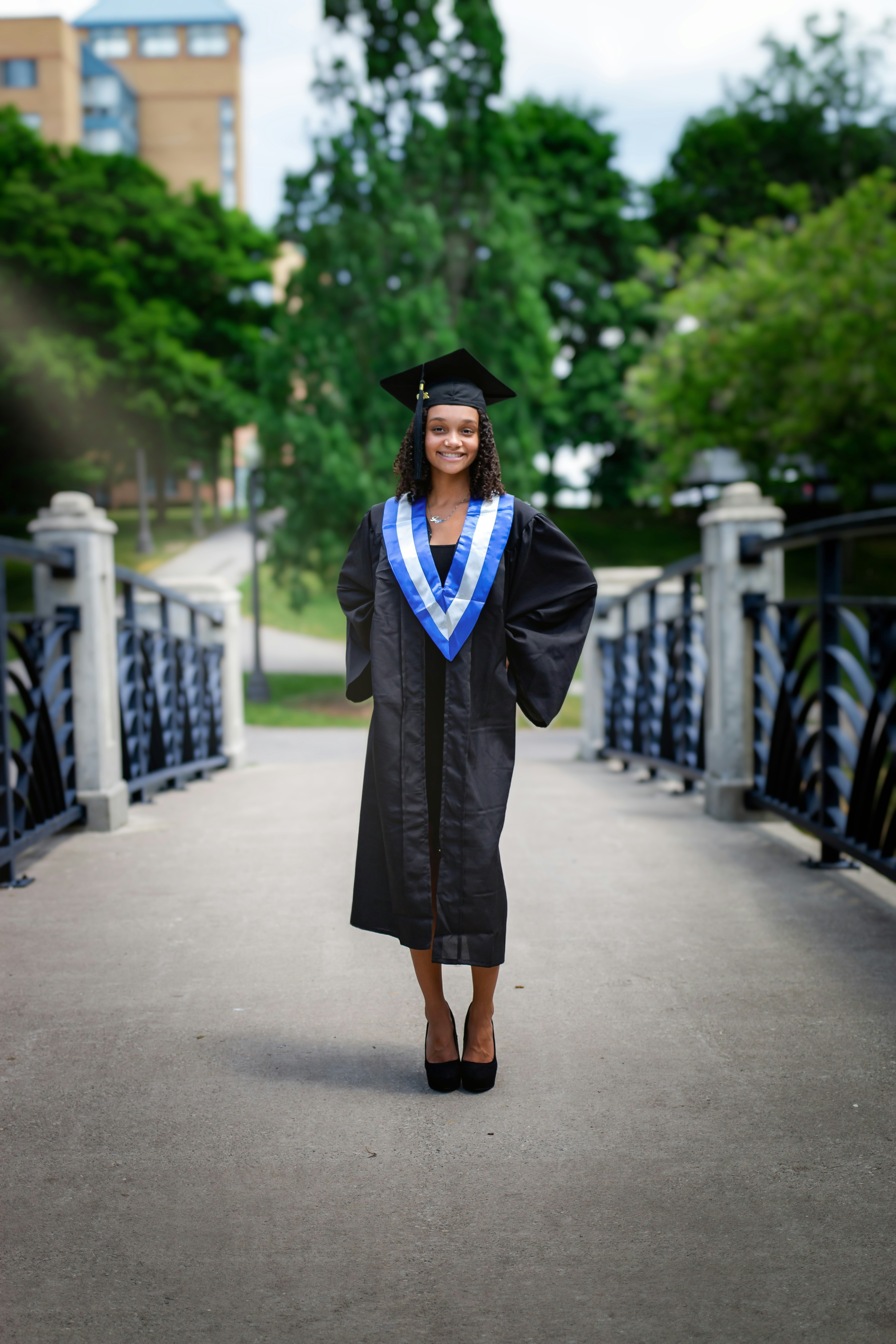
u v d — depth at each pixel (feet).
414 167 66.54
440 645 8.00
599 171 125.39
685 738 21.33
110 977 10.51
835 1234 6.30
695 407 85.20
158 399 119.44
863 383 78.33
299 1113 7.86
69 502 16.84
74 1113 7.84
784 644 16.38
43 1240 6.31
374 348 65.92
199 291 135.85
